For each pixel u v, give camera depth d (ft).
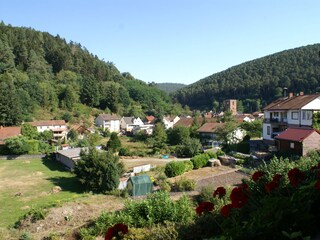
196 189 76.84
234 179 83.71
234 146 137.08
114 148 175.11
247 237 13.19
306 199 15.07
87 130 257.55
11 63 381.81
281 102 135.13
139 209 51.19
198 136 193.47
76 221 59.67
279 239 12.84
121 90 443.73
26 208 80.18
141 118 393.09
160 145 185.06
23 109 283.18
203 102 538.47
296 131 98.48
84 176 94.99
